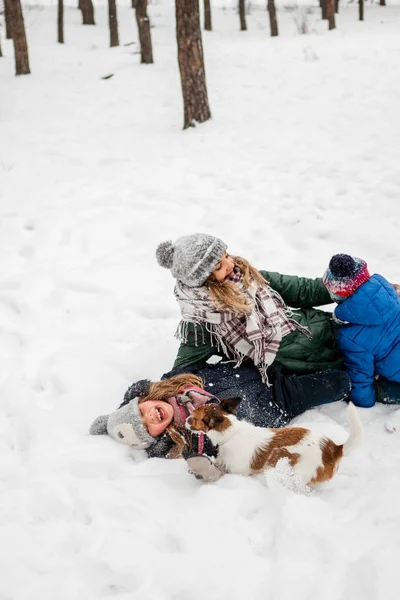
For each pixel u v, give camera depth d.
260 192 6.95
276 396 3.33
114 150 9.15
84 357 4.20
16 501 2.87
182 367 3.58
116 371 4.04
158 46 19.91
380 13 30.53
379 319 3.37
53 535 2.66
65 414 3.60
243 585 2.33
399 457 3.06
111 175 7.93
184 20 9.28
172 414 3.17
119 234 6.18
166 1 34.91
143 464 3.10
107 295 5.07
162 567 2.43
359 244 5.55
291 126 9.26
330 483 2.90
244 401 3.27
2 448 3.35
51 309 4.88
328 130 8.85
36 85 14.57
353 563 2.37
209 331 3.50
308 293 3.75
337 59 14.27
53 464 3.13
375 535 2.51
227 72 14.19
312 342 3.60
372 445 3.17
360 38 17.72
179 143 9.09
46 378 4.00
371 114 9.34
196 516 2.66
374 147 7.89
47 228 6.32
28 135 10.45
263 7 35.16
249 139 8.86
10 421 3.60
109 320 4.70
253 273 3.53
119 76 15.06
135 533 2.63
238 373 3.47
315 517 2.59
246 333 3.44
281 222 6.17
